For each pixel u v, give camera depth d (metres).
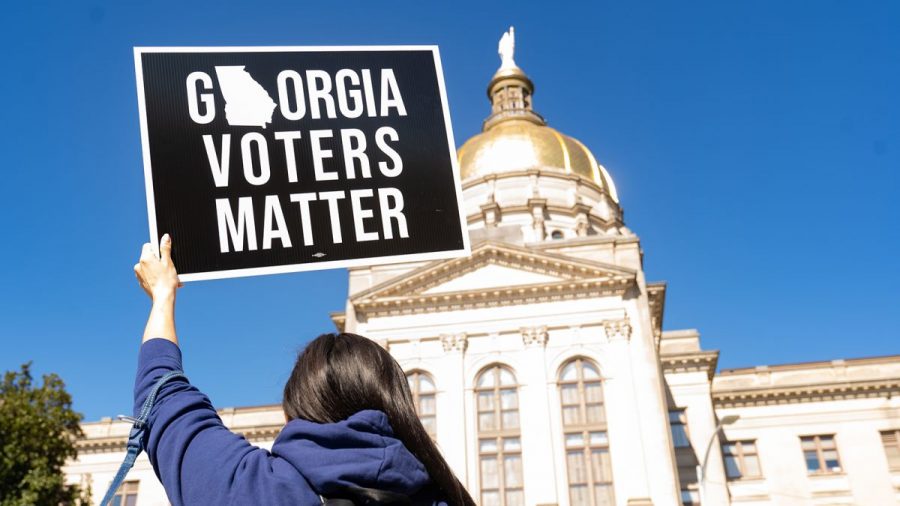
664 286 42.00
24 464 35.19
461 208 3.52
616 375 36.22
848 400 51.47
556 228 63.91
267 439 52.97
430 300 38.88
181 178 3.28
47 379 37.75
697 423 47.25
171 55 3.43
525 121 75.44
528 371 36.84
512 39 82.69
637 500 33.31
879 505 48.41
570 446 35.12
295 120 3.47
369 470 1.98
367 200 3.43
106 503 2.09
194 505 1.98
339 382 2.24
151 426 2.19
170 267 2.84
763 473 50.38
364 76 3.62
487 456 35.47
